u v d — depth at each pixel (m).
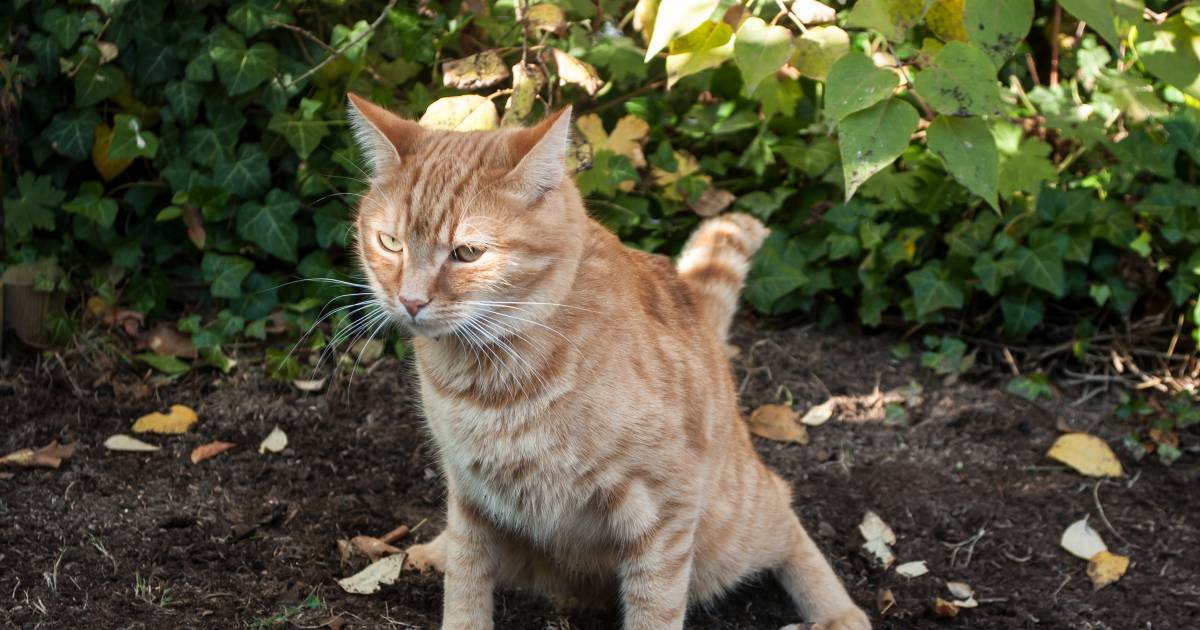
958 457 1.34
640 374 1.01
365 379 1.36
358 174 1.38
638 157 1.40
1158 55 1.20
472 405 1.00
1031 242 1.43
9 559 1.11
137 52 1.37
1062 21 1.59
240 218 1.37
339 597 1.11
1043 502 1.29
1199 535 1.26
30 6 1.37
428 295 0.97
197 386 1.34
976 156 1.04
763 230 1.23
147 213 1.40
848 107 1.03
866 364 1.45
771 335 1.48
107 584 1.09
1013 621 1.16
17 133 1.38
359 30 1.32
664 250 1.47
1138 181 1.48
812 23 1.14
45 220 1.36
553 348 0.99
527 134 0.98
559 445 1.00
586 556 1.06
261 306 1.39
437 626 1.08
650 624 1.03
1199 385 1.43
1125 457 1.35
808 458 1.33
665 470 1.01
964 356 1.48
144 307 1.38
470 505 1.05
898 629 1.14
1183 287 1.42
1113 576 1.21
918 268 1.48
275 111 1.36
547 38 1.29
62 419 1.28
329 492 1.23
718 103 1.50
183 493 1.21
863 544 1.23
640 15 1.25
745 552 1.12
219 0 1.37
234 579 1.12
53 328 1.33
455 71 1.21
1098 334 1.47
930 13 1.10
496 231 0.97
